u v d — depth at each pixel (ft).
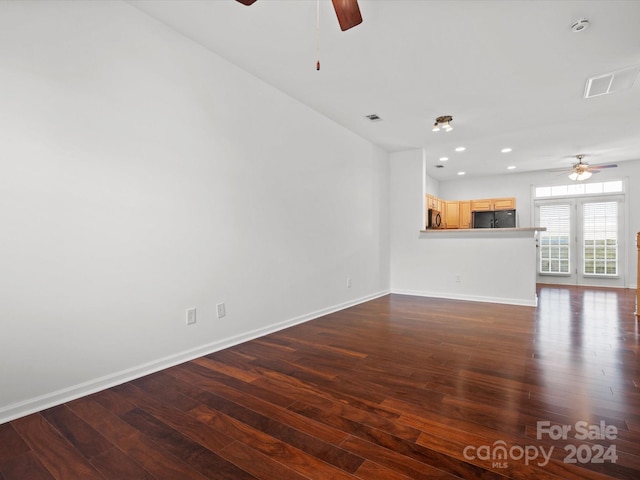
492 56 8.80
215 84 8.70
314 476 4.03
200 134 8.30
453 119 13.25
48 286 5.80
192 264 8.11
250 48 8.48
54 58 5.86
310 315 11.98
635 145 16.89
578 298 16.43
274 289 10.48
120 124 6.76
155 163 7.36
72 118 6.08
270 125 10.37
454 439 4.74
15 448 4.63
